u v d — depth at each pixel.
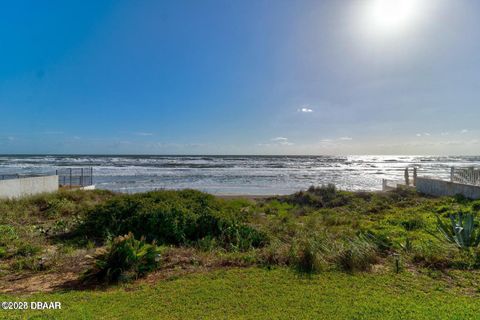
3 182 14.24
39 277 5.48
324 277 5.27
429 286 4.89
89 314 3.88
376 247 6.79
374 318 3.78
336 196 18.41
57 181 18.38
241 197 20.50
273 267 5.82
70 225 9.57
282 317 3.82
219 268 5.82
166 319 3.76
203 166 62.03
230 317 3.82
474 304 4.21
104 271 5.31
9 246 7.15
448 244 6.95
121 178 36.59
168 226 8.24
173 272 5.61
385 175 43.03
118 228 8.35
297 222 11.07
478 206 12.10
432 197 16.12
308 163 80.44
